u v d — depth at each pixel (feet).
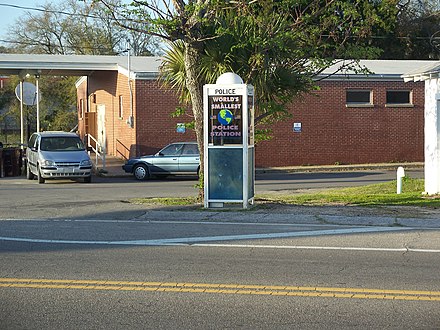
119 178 93.81
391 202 54.24
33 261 32.22
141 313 23.44
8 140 176.14
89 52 186.09
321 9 52.11
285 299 25.21
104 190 74.43
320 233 40.40
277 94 55.42
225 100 49.75
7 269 30.42
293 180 88.94
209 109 49.96
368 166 108.99
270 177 94.79
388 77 111.55
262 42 50.39
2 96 186.70
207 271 29.94
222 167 50.37
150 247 35.86
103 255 33.68
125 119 109.60
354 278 28.55
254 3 52.06
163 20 47.34
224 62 52.24
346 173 101.35
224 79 49.75
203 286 27.17
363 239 38.29
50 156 83.97
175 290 26.58
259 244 36.73
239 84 49.37
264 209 50.24
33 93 111.34
